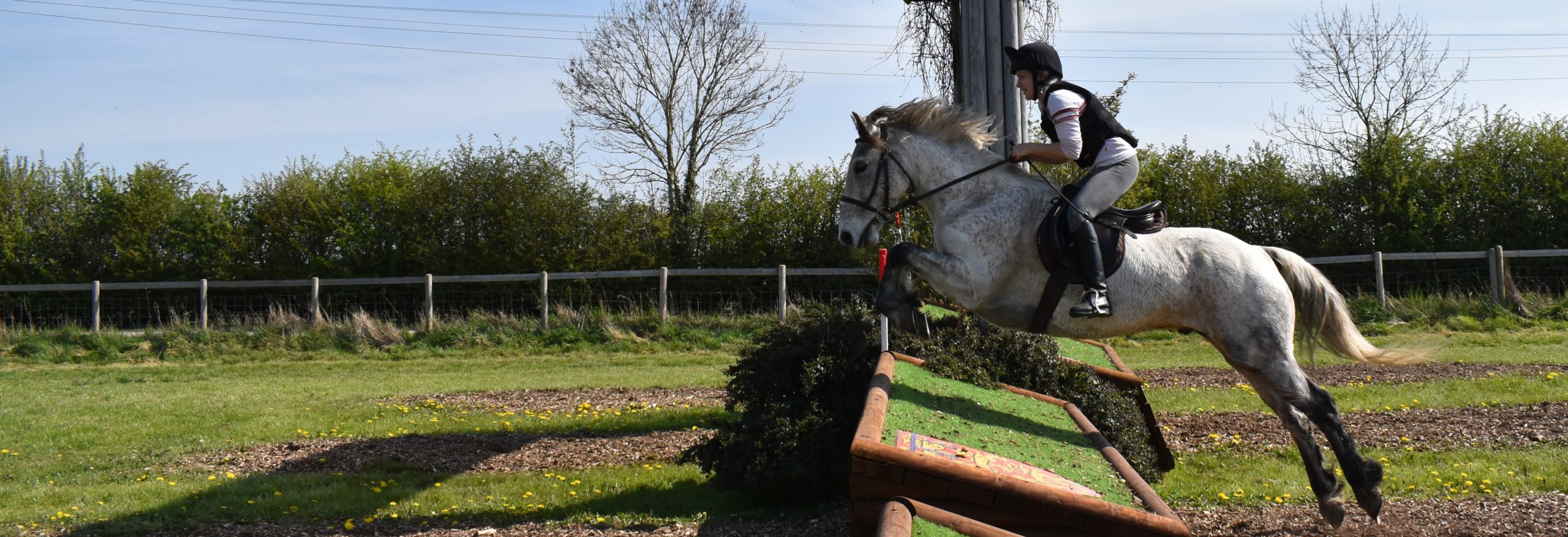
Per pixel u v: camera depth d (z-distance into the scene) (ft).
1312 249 65.10
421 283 63.05
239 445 26.73
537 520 18.80
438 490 21.08
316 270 69.87
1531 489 18.33
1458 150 65.10
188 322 58.70
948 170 17.95
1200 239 17.70
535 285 66.74
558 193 69.21
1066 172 33.71
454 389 38.45
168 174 75.41
